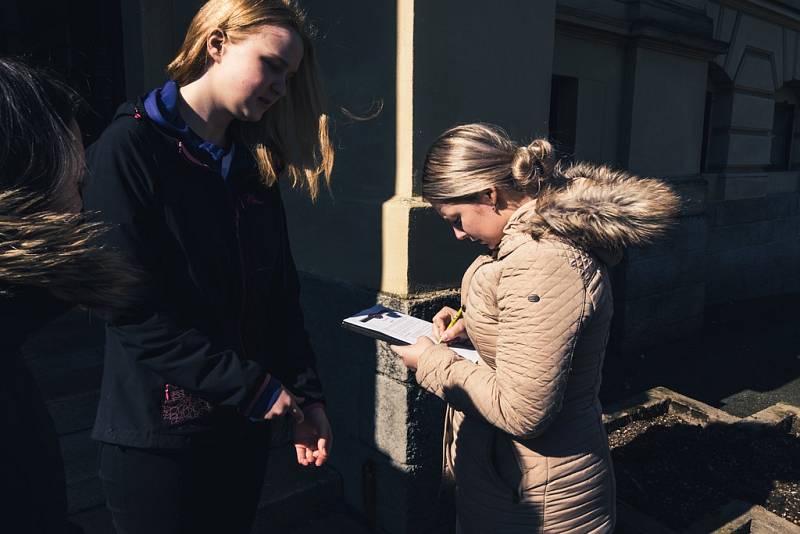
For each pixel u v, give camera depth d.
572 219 1.22
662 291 5.14
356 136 2.45
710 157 6.66
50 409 2.41
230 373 1.19
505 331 1.27
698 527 2.35
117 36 3.63
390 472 2.38
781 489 2.61
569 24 4.30
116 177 1.12
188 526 1.34
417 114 2.21
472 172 1.36
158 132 1.21
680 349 5.18
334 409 2.64
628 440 3.06
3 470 0.84
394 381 2.30
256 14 1.18
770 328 5.91
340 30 2.46
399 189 2.30
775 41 6.77
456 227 1.48
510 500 1.44
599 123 4.80
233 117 1.32
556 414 1.26
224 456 1.36
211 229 1.27
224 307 1.32
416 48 2.16
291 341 1.57
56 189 0.83
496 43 2.40
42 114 0.81
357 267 2.46
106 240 1.09
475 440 1.50
